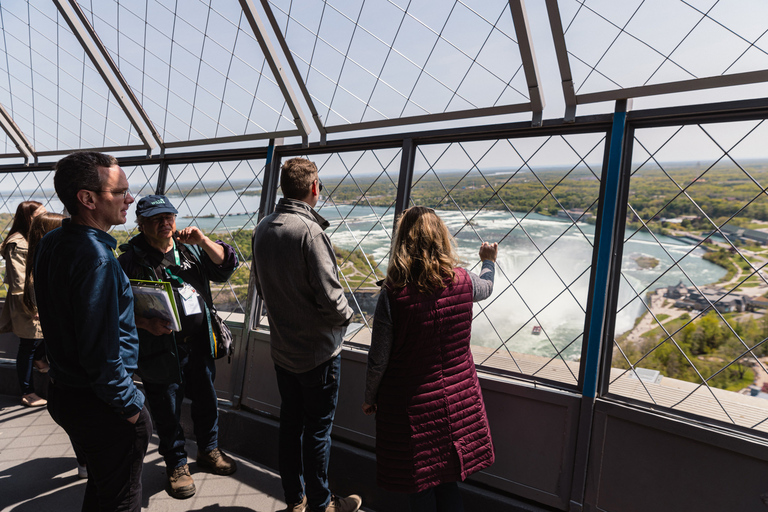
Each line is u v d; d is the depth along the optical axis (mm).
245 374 3131
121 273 1685
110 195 1636
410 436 1736
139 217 2375
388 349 1758
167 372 2359
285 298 2121
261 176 3166
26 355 3545
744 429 1773
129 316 1721
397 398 1761
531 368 2271
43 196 4047
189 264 2604
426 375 1749
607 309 2078
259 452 2916
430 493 1823
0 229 4176
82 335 1548
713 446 1793
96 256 1574
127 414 1672
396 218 2629
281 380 2305
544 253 2242
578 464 2072
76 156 1595
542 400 2164
